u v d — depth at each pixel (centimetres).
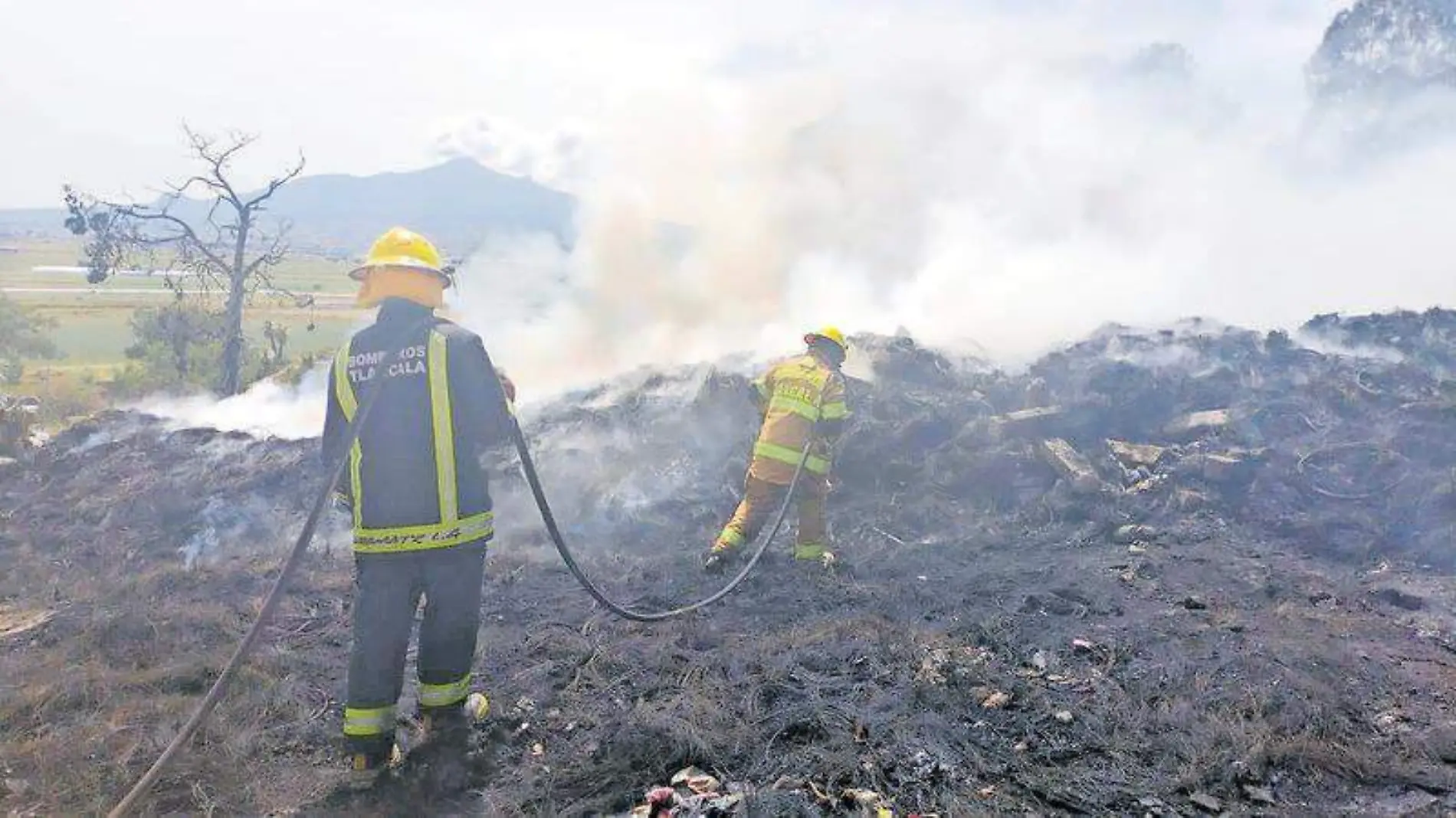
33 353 3831
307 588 528
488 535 330
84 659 412
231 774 306
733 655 401
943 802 284
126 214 2181
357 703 304
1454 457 612
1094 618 441
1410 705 343
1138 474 655
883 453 708
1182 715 331
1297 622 427
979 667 378
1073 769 304
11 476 852
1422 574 501
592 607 484
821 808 283
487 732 340
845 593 491
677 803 283
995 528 614
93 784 298
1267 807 281
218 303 3036
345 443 306
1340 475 622
